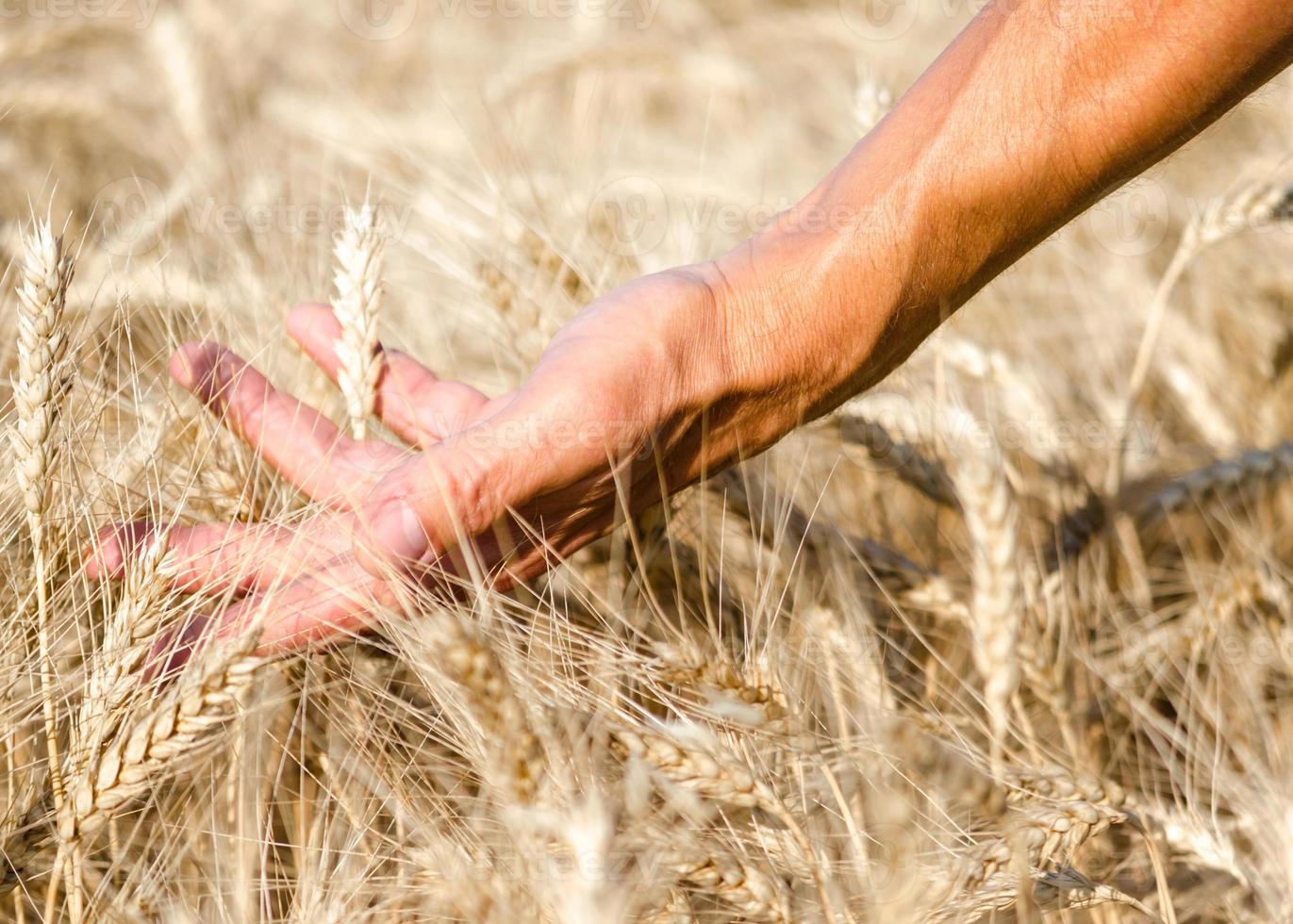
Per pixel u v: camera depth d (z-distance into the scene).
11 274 1.21
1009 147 1.06
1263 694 1.23
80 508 1.11
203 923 1.10
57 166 1.72
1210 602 1.23
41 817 1.08
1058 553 1.23
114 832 1.11
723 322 1.08
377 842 1.10
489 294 1.22
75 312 1.22
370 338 1.13
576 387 1.05
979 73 1.07
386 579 1.04
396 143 1.56
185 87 1.86
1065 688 1.18
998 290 1.52
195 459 1.15
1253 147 1.83
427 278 1.34
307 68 2.38
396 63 2.44
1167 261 1.63
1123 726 1.23
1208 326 1.49
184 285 1.24
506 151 1.42
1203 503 1.27
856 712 1.15
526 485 1.05
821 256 1.08
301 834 1.11
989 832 1.09
